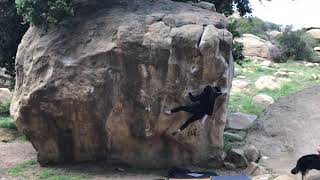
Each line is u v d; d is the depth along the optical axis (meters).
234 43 16.94
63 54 11.80
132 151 12.35
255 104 18.91
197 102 11.52
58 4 11.66
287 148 13.98
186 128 12.06
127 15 12.13
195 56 11.64
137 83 11.65
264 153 13.73
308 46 31.16
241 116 16.62
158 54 11.52
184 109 11.40
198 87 11.80
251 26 33.62
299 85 21.84
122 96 11.67
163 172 12.19
